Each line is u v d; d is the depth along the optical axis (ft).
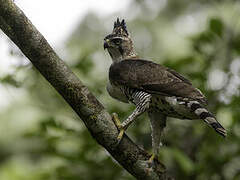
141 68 34.47
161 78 33.37
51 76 28.99
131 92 34.12
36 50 28.58
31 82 40.14
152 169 30.81
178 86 32.60
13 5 28.17
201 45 43.32
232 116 39.22
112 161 37.86
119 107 39.34
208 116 30.55
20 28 28.27
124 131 30.25
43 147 38.93
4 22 28.27
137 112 32.76
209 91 40.52
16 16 28.14
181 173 39.01
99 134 29.76
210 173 39.32
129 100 34.91
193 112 31.76
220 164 39.22
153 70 34.12
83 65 41.29
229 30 44.68
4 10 27.91
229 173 40.22
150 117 34.58
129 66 34.99
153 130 34.42
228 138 39.68
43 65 28.78
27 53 28.73
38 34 28.66
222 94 40.34
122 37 38.86
